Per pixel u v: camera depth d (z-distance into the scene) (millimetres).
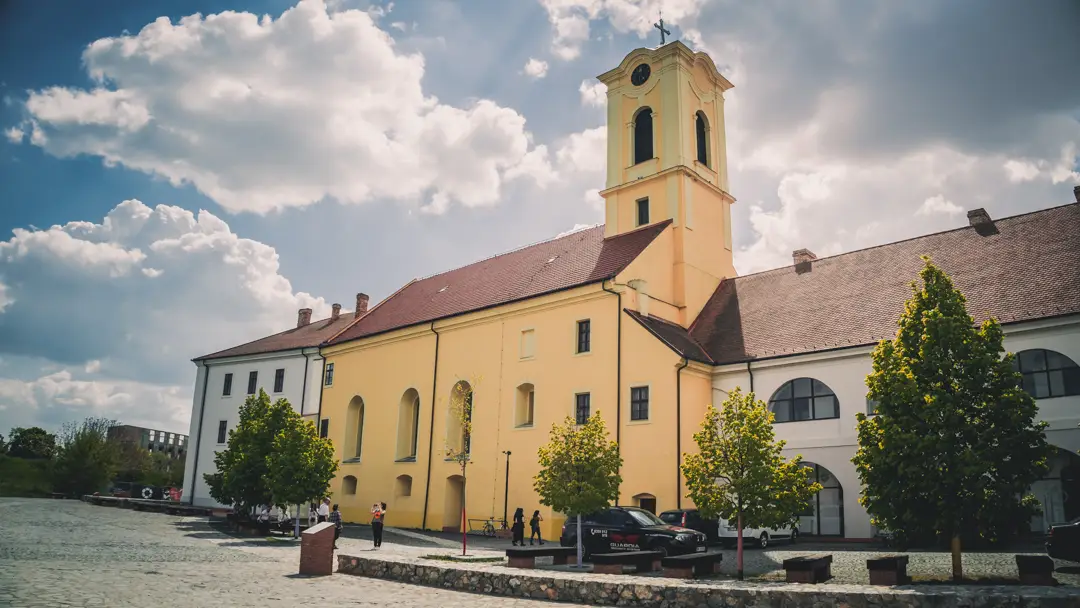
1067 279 25516
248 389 60094
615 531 22688
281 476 31266
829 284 33062
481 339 38156
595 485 21938
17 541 23234
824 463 27719
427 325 41031
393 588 16641
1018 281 26828
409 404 42562
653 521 23016
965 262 29516
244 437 37219
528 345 35875
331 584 16984
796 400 29078
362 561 19125
